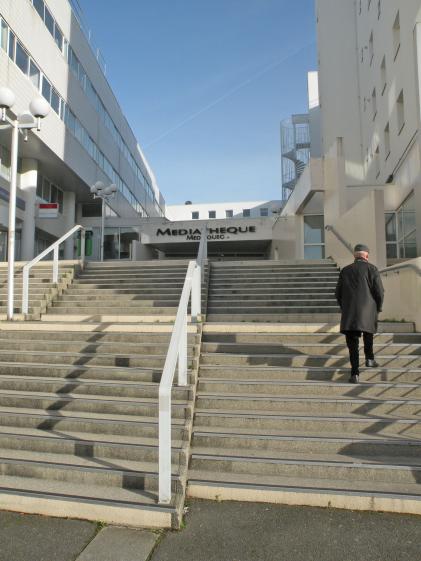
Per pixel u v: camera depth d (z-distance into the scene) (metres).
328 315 7.93
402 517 3.58
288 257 19.20
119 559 3.09
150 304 9.06
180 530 3.45
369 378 5.61
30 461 4.23
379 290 5.53
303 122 39.94
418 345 6.10
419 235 12.57
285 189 40.69
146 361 6.12
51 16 23.42
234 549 3.20
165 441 3.66
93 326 7.36
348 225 10.29
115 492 3.83
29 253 23.02
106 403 5.14
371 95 21.02
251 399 5.12
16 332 7.21
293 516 3.61
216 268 11.18
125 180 39.91
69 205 29.23
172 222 26.72
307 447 4.41
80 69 27.73
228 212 65.81
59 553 3.16
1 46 18.33
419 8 12.85
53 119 22.98
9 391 5.69
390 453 4.31
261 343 6.53
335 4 26.02
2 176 20.91
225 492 3.86
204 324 7.12
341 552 3.14
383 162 18.53
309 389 5.36
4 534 3.40
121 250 28.73
